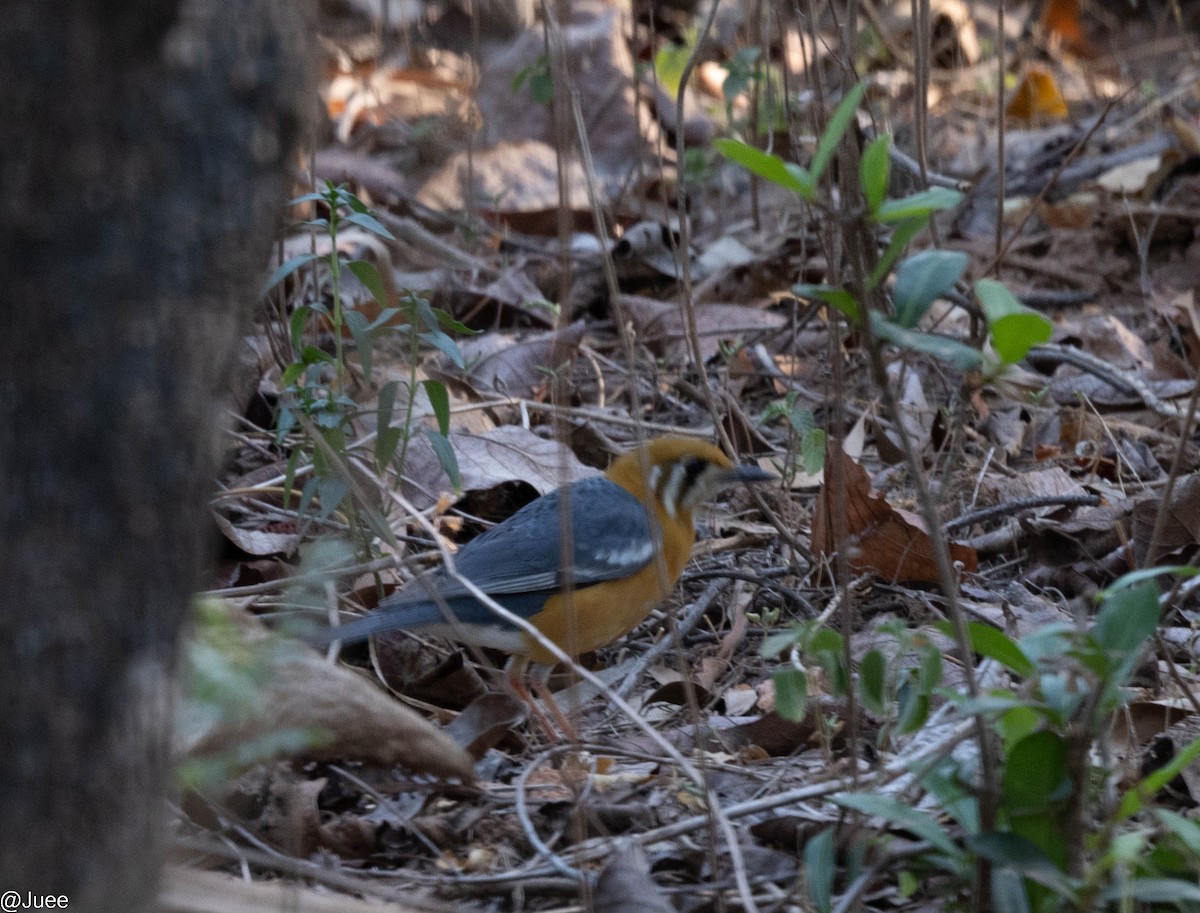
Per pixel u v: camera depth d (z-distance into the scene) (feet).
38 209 14.39
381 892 23.35
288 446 44.29
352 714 26.55
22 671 14.87
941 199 19.98
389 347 51.80
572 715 29.84
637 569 34.27
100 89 14.39
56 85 14.21
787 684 24.00
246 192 15.71
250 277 16.20
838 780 26.20
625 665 36.50
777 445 47.83
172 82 14.83
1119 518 40.37
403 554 37.42
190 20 14.89
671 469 35.63
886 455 46.65
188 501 15.89
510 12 82.99
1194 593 38.09
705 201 70.44
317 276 48.78
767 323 55.77
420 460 42.57
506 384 50.90
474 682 33.94
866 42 79.20
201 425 15.84
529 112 74.64
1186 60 85.35
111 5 14.20
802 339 55.26
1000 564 41.22
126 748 15.71
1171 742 28.09
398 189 67.36
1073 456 46.85
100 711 15.35
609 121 74.02
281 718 25.67
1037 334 19.95
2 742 14.94
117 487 15.07
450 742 27.55
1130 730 27.89
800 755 30.99
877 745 28.76
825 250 36.01
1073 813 20.66
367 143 73.36
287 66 15.98
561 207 28.81
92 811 15.53
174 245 15.08
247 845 26.55
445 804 28.48
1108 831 20.90
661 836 25.39
